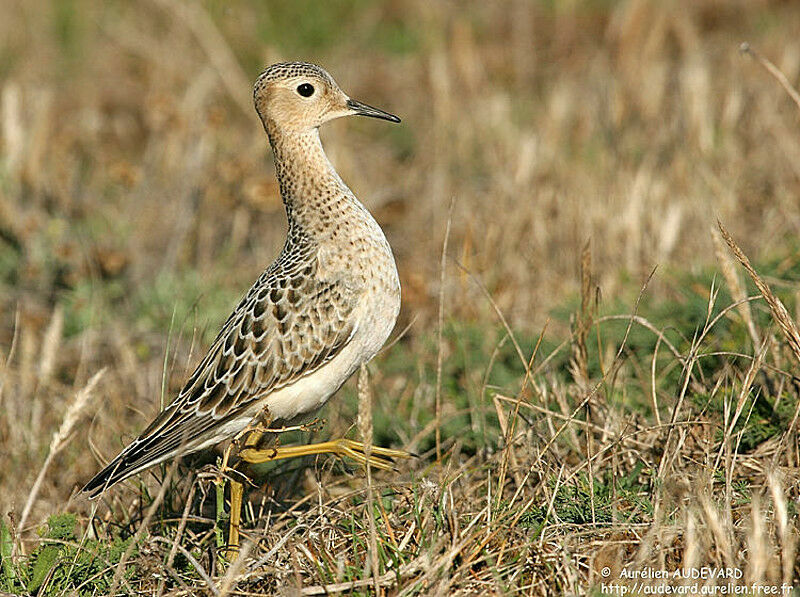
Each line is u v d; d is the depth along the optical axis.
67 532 8.73
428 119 19.05
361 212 9.41
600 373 10.60
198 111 17.73
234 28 22.05
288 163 9.64
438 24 23.17
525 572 7.98
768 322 10.52
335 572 8.04
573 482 8.80
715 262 12.53
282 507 9.72
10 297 14.27
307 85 9.59
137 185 16.50
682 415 9.18
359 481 9.96
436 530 8.23
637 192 13.50
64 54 22.77
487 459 9.79
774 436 9.13
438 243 15.02
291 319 9.21
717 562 7.29
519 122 18.64
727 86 18.00
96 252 14.55
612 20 21.94
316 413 10.12
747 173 15.44
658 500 7.94
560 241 14.19
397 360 11.86
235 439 9.05
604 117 17.45
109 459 10.57
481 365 11.31
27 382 11.55
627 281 12.71
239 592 8.08
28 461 10.76
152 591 8.38
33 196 16.11
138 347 12.95
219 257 15.30
